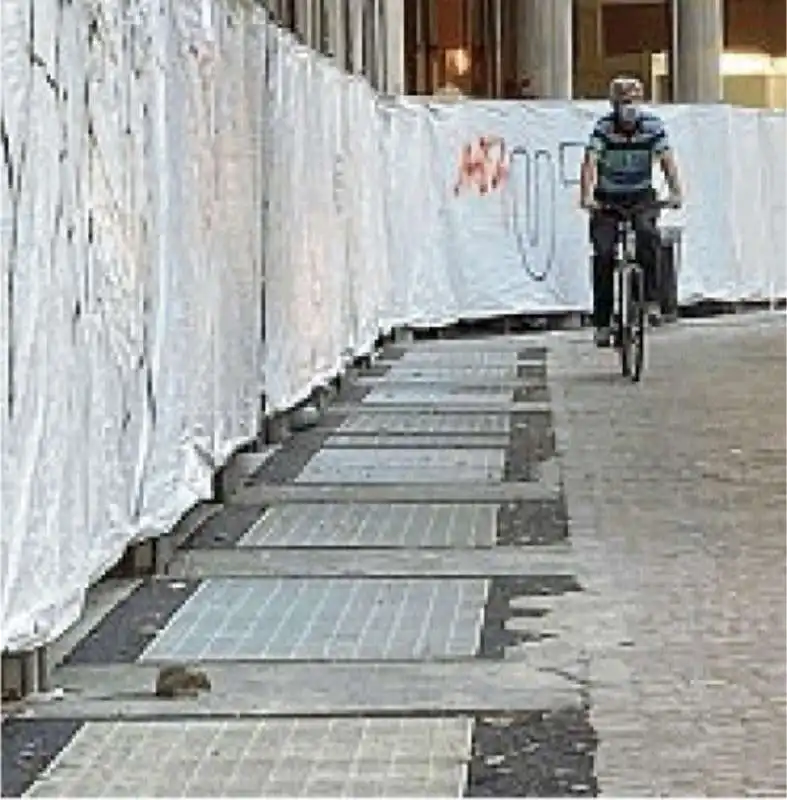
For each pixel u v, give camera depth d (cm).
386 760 1008
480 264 4116
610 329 3053
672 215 4425
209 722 1081
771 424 2375
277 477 1989
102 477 1240
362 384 2997
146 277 1375
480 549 1580
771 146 4825
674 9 6347
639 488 1884
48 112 1098
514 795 951
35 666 1130
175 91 1477
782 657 1215
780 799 941
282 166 2112
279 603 1382
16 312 1030
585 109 4300
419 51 6838
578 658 1213
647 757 1009
